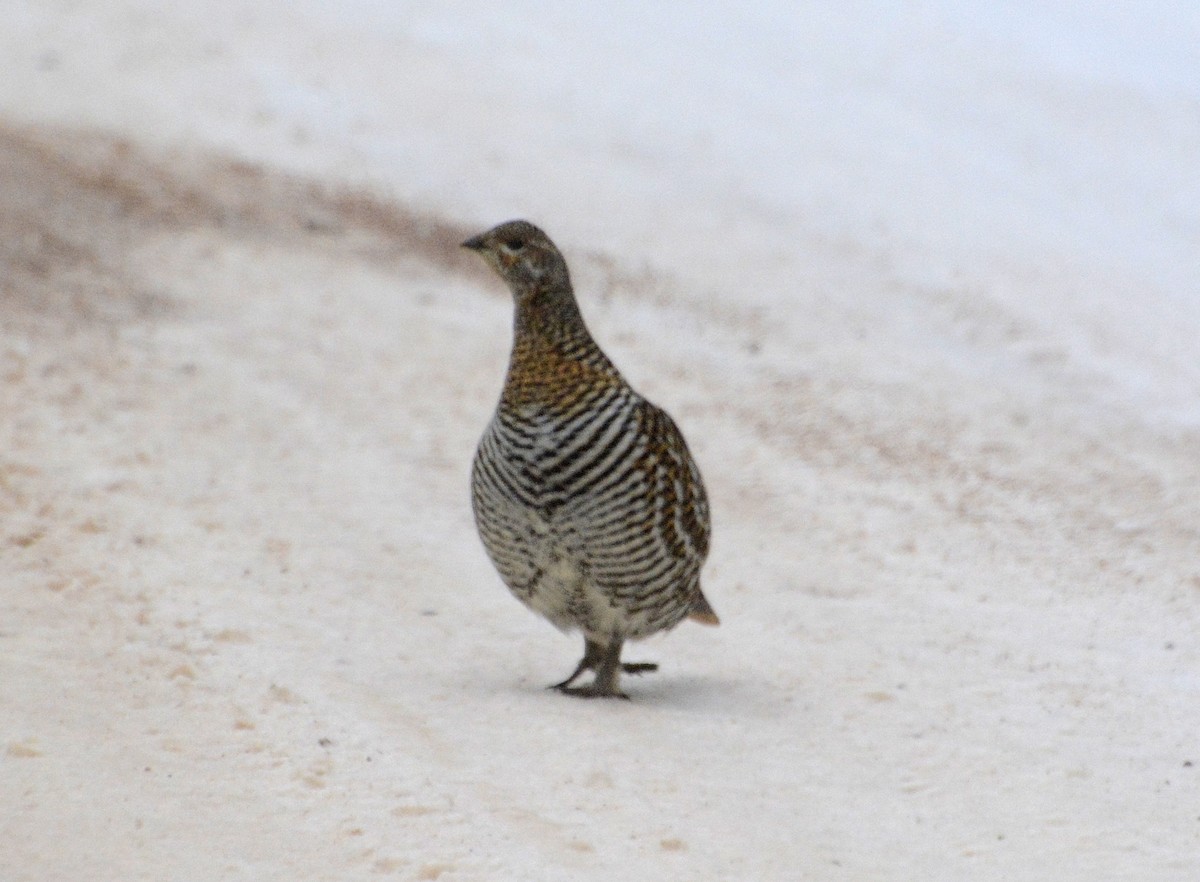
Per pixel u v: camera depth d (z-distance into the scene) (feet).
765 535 73.51
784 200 126.31
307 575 64.75
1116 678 56.24
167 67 152.87
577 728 49.16
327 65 153.58
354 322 105.40
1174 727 51.52
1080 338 102.73
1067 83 146.72
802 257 116.78
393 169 133.80
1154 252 117.19
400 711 49.98
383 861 38.83
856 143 136.26
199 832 40.06
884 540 72.84
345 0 170.50
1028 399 93.81
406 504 75.41
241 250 116.98
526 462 49.90
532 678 55.06
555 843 40.50
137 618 57.06
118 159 131.95
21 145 131.95
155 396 89.04
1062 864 40.78
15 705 47.50
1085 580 67.77
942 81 147.95
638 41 158.92
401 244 120.78
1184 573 68.85
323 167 133.80
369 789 43.37
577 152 136.05
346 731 47.67
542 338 49.93
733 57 154.51
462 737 47.88
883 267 114.62
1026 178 129.49
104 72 151.23
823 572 68.59
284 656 54.75
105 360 94.17
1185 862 41.01
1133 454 85.30
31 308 100.94
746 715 51.42
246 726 47.52
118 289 107.04
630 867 39.34
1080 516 76.23
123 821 40.40
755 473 81.92
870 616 63.10
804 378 96.43
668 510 50.34
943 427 88.99
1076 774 47.06
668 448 50.49
